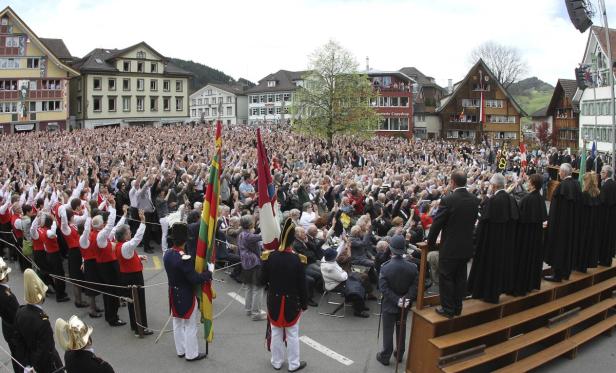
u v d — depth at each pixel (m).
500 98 77.31
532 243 8.16
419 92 90.56
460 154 43.53
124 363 8.27
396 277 8.05
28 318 6.45
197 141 39.59
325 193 17.80
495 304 7.72
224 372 8.02
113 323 9.76
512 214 7.60
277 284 7.90
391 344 8.22
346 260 10.88
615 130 17.88
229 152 30.98
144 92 86.38
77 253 10.38
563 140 68.38
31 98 71.12
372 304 11.01
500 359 8.03
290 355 7.99
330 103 52.62
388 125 78.94
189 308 8.27
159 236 16.06
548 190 25.23
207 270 8.57
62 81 73.75
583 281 9.71
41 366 6.39
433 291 10.69
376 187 17.28
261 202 9.24
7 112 69.69
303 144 43.88
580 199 9.10
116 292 9.68
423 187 18.38
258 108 104.88
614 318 9.94
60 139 40.38
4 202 14.40
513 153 41.81
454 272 7.15
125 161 25.20
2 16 68.06
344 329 9.71
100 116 82.00
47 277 11.59
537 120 88.56
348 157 34.94
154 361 8.36
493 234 7.66
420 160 36.38
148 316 10.30
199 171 18.14
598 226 9.82
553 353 8.28
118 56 83.00
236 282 12.40
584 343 9.34
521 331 8.67
